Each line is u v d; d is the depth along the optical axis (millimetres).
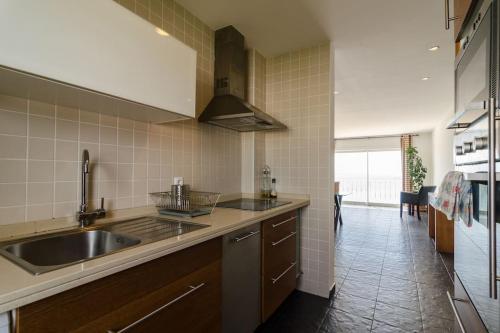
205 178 2092
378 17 1996
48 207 1173
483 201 1018
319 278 2326
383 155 8555
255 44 2408
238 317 1513
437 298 2258
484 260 998
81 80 979
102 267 780
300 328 1840
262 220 1717
